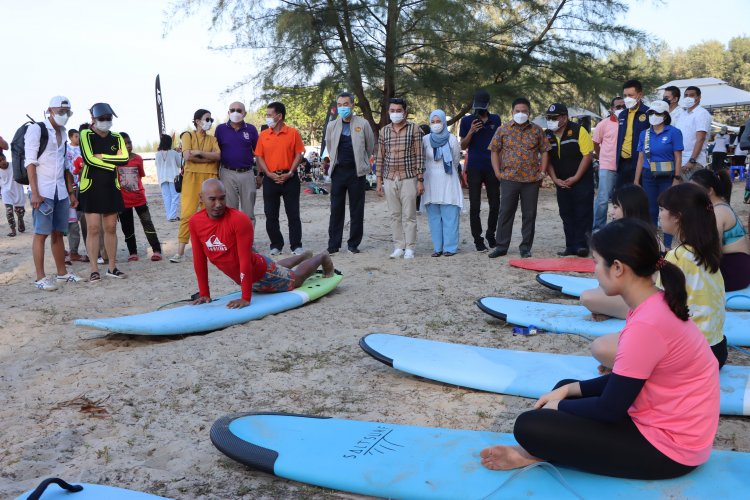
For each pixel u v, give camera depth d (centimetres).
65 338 550
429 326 559
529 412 274
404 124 838
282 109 870
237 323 570
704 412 255
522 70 1745
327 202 1641
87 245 770
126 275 801
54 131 721
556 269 754
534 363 431
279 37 1627
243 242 577
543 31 1730
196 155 845
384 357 443
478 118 863
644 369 245
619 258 247
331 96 1708
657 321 244
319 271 743
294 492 303
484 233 1077
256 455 313
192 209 871
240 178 874
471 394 411
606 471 270
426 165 857
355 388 429
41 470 327
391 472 295
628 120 839
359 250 939
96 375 457
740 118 3806
